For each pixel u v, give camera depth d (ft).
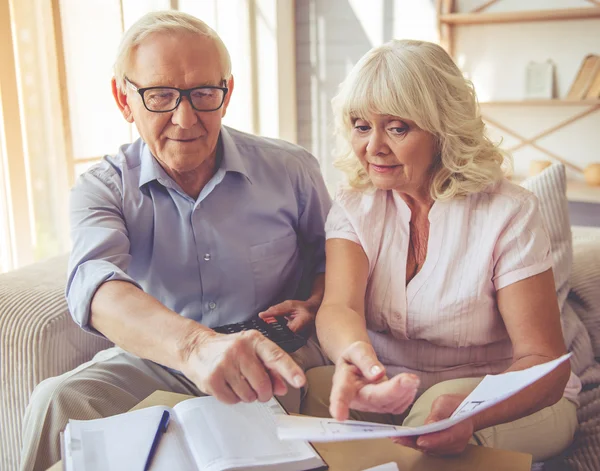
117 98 4.41
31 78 7.98
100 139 8.74
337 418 2.60
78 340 4.86
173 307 4.72
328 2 12.59
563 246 5.23
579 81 11.00
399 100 3.62
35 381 4.55
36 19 7.80
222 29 11.25
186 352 2.95
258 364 2.71
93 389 3.90
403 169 3.83
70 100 8.14
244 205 4.73
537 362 3.44
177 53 3.95
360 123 3.87
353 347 2.88
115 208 4.38
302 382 2.56
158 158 4.35
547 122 11.62
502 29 11.58
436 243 3.94
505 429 3.64
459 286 3.89
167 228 4.53
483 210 3.90
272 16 11.95
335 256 4.16
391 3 12.19
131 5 9.01
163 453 2.69
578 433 4.20
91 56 8.43
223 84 4.23
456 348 4.10
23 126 7.89
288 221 5.03
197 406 3.05
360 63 3.82
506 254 3.79
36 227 8.46
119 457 2.64
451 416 2.57
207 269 4.63
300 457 2.68
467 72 12.03
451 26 11.85
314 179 5.22
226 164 4.60
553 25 11.18
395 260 4.09
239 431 2.84
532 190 5.41
